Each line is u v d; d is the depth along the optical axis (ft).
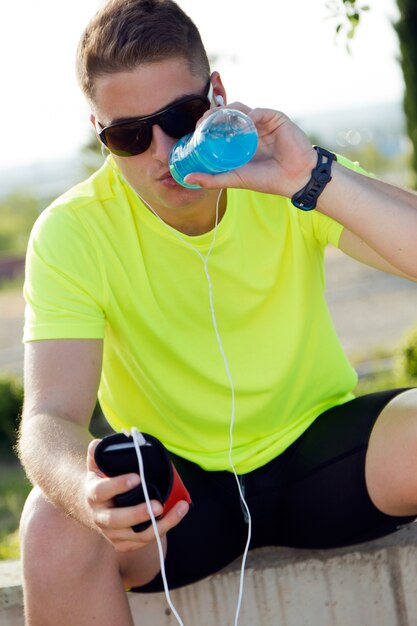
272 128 6.82
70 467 6.14
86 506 5.80
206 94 6.97
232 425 7.38
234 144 6.34
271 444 7.60
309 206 6.88
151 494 5.63
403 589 8.23
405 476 6.91
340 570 8.18
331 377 7.82
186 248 7.34
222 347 7.45
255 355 7.50
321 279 7.87
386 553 8.20
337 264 74.64
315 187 6.79
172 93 6.75
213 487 7.50
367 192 6.77
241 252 7.46
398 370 30.40
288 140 6.75
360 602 8.23
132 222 7.39
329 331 7.80
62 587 6.39
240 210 7.52
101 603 6.50
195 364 7.39
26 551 6.43
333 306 55.77
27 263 7.43
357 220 6.81
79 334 7.07
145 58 6.69
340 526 7.43
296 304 7.54
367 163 130.31
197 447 7.58
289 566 8.18
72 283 7.18
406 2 33.60
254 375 7.45
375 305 54.19
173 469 5.71
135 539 5.69
